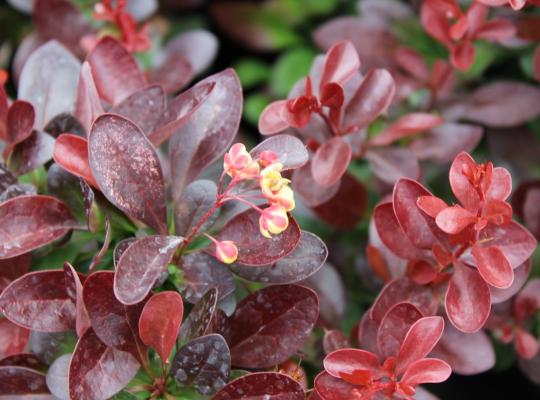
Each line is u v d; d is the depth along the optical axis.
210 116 0.33
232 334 0.32
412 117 0.36
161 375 0.31
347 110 0.34
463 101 0.40
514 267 0.32
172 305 0.30
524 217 0.37
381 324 0.31
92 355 0.30
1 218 0.31
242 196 0.31
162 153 0.37
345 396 0.31
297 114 0.33
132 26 0.37
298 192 0.34
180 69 0.39
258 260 0.31
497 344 0.39
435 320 0.30
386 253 0.35
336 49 0.33
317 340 0.35
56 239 0.32
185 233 0.32
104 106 0.34
